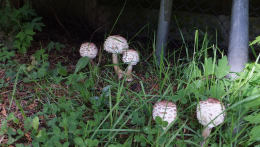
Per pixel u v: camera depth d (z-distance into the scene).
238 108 0.59
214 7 1.42
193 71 0.73
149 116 0.64
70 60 1.05
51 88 0.79
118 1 1.49
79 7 1.47
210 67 0.72
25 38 1.04
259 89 0.62
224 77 0.73
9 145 0.56
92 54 0.83
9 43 1.05
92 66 0.92
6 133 0.59
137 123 0.59
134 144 0.55
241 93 0.64
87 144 0.50
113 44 0.81
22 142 0.57
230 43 0.75
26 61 0.99
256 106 0.61
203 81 0.71
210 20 1.33
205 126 0.52
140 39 1.34
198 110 0.54
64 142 0.56
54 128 0.54
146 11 1.40
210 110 0.52
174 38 1.36
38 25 1.04
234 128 0.59
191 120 0.65
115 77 0.87
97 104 0.67
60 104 0.64
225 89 0.70
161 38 0.97
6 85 0.80
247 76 0.65
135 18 1.42
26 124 0.56
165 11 0.94
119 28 1.43
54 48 1.16
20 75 0.85
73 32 1.38
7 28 1.06
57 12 1.48
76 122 0.57
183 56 1.12
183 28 1.36
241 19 0.73
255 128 0.52
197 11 1.43
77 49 1.18
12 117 0.58
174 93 0.75
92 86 0.77
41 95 0.76
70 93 0.75
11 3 1.13
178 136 0.60
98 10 1.44
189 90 0.67
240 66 0.72
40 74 0.80
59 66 0.87
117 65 0.87
